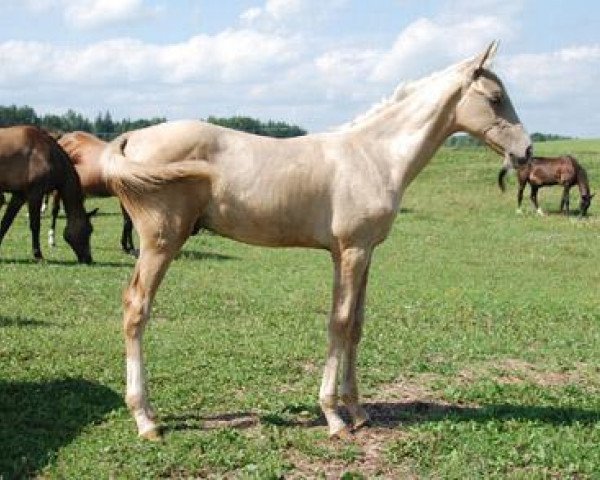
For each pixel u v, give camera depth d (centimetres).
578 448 679
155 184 627
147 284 652
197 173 628
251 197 647
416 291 1543
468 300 1445
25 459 614
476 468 632
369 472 622
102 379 830
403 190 695
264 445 657
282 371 890
